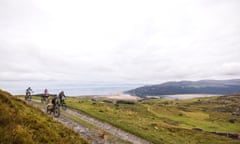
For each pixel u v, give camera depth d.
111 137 29.50
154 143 32.41
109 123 39.28
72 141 17.66
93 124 35.50
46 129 16.47
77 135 20.47
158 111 150.50
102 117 43.56
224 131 106.31
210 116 177.75
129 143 28.77
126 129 36.44
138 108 144.25
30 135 13.87
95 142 25.59
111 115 50.72
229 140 63.59
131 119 53.72
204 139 56.84
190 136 54.91
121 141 28.78
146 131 39.38
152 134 37.78
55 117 35.00
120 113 63.16
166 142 34.84
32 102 51.47
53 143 15.04
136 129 37.94
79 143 18.20
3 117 14.73
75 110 48.41
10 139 12.56
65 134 18.47
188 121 121.69
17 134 13.05
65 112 42.50
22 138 12.99
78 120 36.28
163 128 54.47
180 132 57.16
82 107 55.59
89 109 53.78
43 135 15.24
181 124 99.19
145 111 133.38
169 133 48.09
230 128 123.25
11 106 17.91
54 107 36.50
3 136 12.67
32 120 16.70
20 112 17.42
